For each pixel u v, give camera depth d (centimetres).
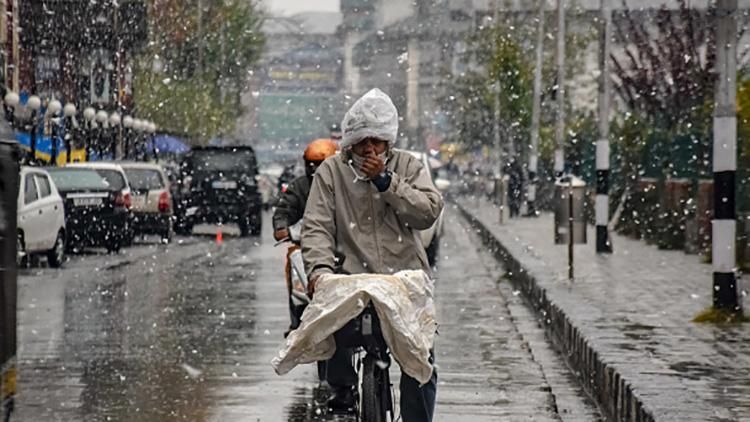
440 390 2120
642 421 1630
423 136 18288
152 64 9825
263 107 19362
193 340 2675
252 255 5431
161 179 6384
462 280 4331
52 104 6438
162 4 10600
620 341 2281
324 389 2073
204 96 10681
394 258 1362
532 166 8669
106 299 3525
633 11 8000
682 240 5062
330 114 19875
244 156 7288
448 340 2759
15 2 7331
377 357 1356
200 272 4481
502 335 2853
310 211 1366
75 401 1989
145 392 2067
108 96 8375
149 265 4828
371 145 1354
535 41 10188
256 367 2317
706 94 5653
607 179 4884
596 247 4866
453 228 8331
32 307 3306
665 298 3103
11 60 7300
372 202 1361
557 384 2211
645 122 6406
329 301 1304
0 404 1961
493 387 2158
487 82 10512
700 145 4888
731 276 2648
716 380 1855
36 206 4516
